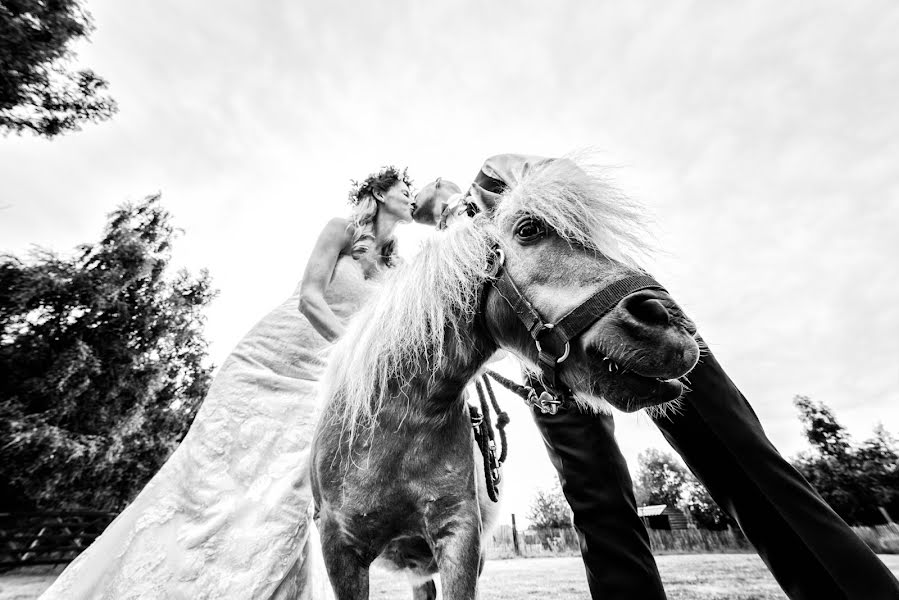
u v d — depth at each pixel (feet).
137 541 4.85
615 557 4.22
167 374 51.52
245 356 6.26
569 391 3.43
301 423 5.86
